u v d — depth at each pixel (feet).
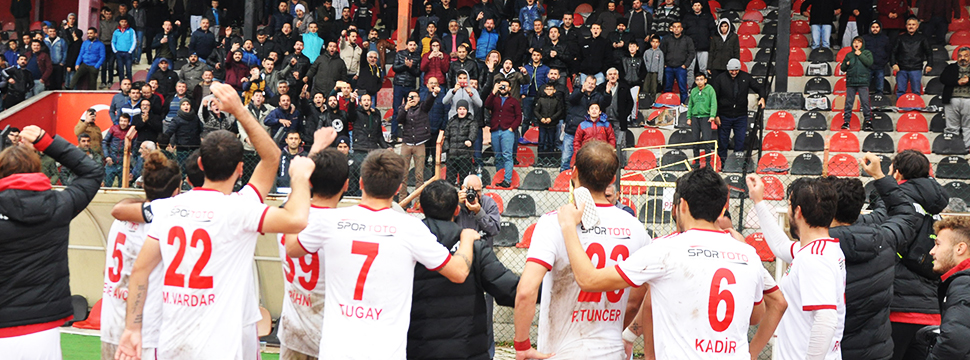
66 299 11.38
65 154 11.32
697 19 41.06
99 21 51.60
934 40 45.21
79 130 36.27
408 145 31.04
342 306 9.79
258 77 38.17
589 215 9.68
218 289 10.01
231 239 9.99
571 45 38.42
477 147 32.99
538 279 9.50
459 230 11.34
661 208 29.30
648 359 10.21
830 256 10.55
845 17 44.73
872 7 44.01
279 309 23.48
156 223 10.20
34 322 10.80
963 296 10.74
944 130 36.91
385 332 9.73
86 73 46.06
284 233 10.12
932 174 33.32
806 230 10.98
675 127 38.81
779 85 40.04
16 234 10.42
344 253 9.78
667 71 40.68
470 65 37.45
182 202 10.17
